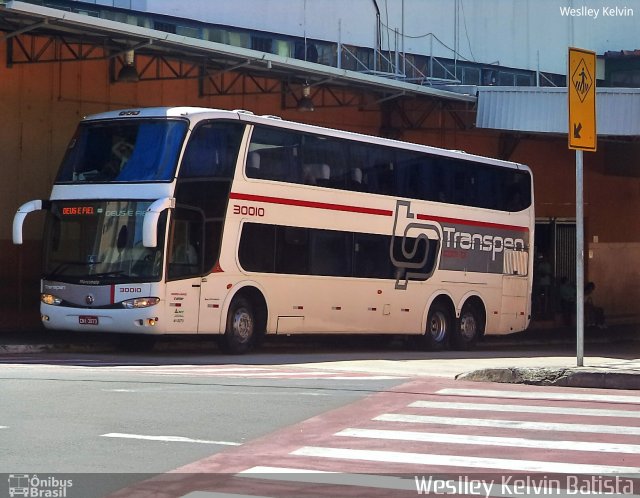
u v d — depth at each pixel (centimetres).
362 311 2827
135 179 2355
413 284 3005
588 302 4638
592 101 1798
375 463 1048
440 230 3103
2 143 2967
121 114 2428
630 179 5041
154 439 1173
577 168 1802
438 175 3111
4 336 2755
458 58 4266
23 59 2992
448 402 1463
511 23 4425
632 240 5069
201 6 3534
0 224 2961
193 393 1545
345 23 3953
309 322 2664
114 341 2686
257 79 3581
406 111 4000
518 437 1189
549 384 1669
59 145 3095
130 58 2850
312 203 2661
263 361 2292
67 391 1552
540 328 4534
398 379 1778
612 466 1030
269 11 3734
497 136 4294
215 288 2402
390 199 2916
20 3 2397
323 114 3797
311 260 2658
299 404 1439
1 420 1286
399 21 4100
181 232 2338
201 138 2383
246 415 1341
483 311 3297
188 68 3388
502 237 3372
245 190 2472
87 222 2388
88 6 3234
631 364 1884
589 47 4612
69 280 2378
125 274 2323
